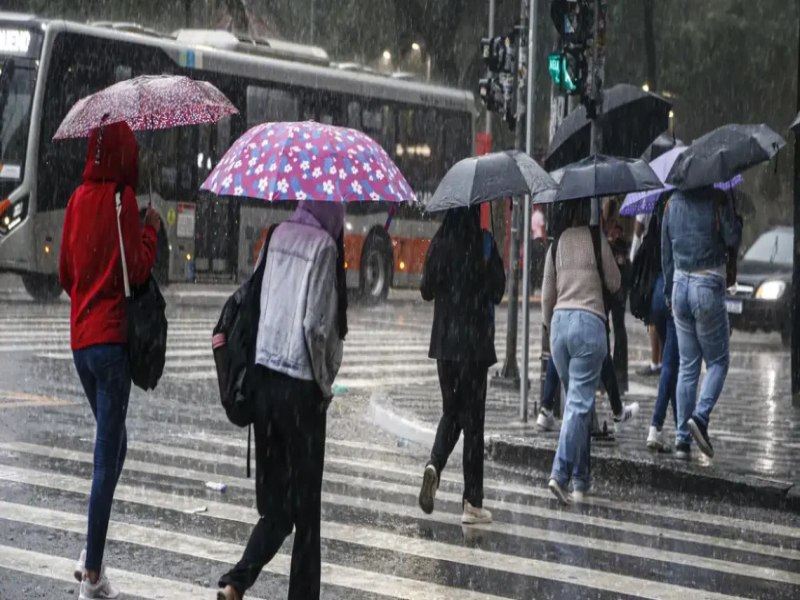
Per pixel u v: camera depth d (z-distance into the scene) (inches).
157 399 1599.4
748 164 1151.0
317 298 671.8
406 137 3503.9
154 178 2824.8
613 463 1165.7
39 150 2731.3
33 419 1374.3
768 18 4461.1
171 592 758.5
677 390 1187.3
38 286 2898.6
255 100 3095.5
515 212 1786.4
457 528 964.6
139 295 732.7
